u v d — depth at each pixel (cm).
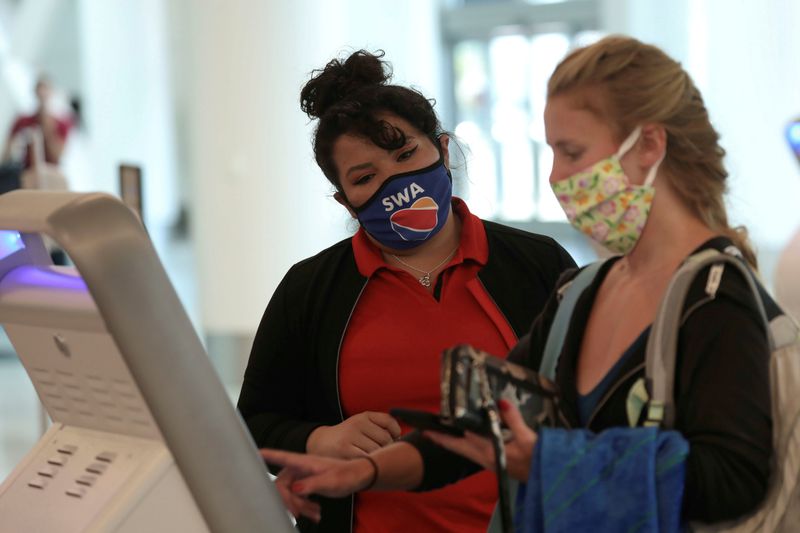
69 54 3322
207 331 1569
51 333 274
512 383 287
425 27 2020
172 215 3650
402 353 400
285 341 419
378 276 410
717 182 296
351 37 1895
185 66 3519
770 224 1538
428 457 330
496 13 2780
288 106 1513
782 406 274
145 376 245
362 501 405
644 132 287
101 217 240
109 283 238
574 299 322
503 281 411
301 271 423
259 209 1524
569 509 265
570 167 292
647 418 276
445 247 415
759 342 271
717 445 263
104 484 266
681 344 278
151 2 3422
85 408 282
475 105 2898
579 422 303
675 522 262
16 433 1224
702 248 287
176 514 258
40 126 1855
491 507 398
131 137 3434
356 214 393
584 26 2722
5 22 3247
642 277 299
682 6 1530
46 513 273
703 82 1546
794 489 269
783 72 1520
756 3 1520
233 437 258
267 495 264
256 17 1502
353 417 387
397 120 379
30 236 280
